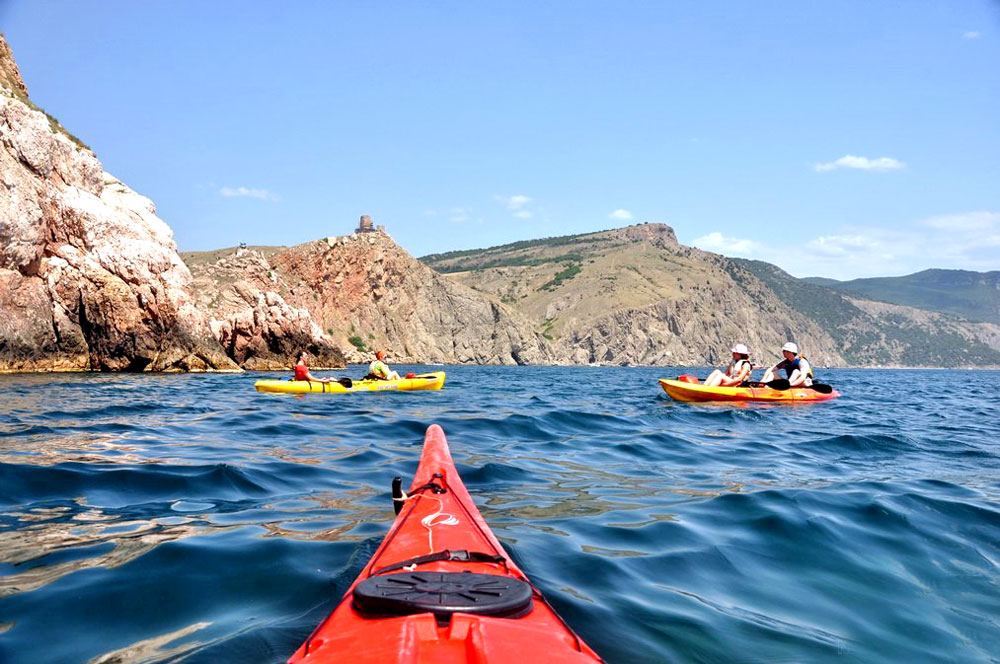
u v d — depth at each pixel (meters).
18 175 30.62
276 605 3.40
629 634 3.12
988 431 12.48
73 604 3.39
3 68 39.28
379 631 2.11
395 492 4.14
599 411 14.34
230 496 5.83
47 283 32.47
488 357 129.25
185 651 2.88
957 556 4.50
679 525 5.05
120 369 34.97
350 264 100.12
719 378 17.08
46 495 5.61
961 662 3.03
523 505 5.67
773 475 7.29
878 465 8.09
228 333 47.69
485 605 2.24
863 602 3.70
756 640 3.16
